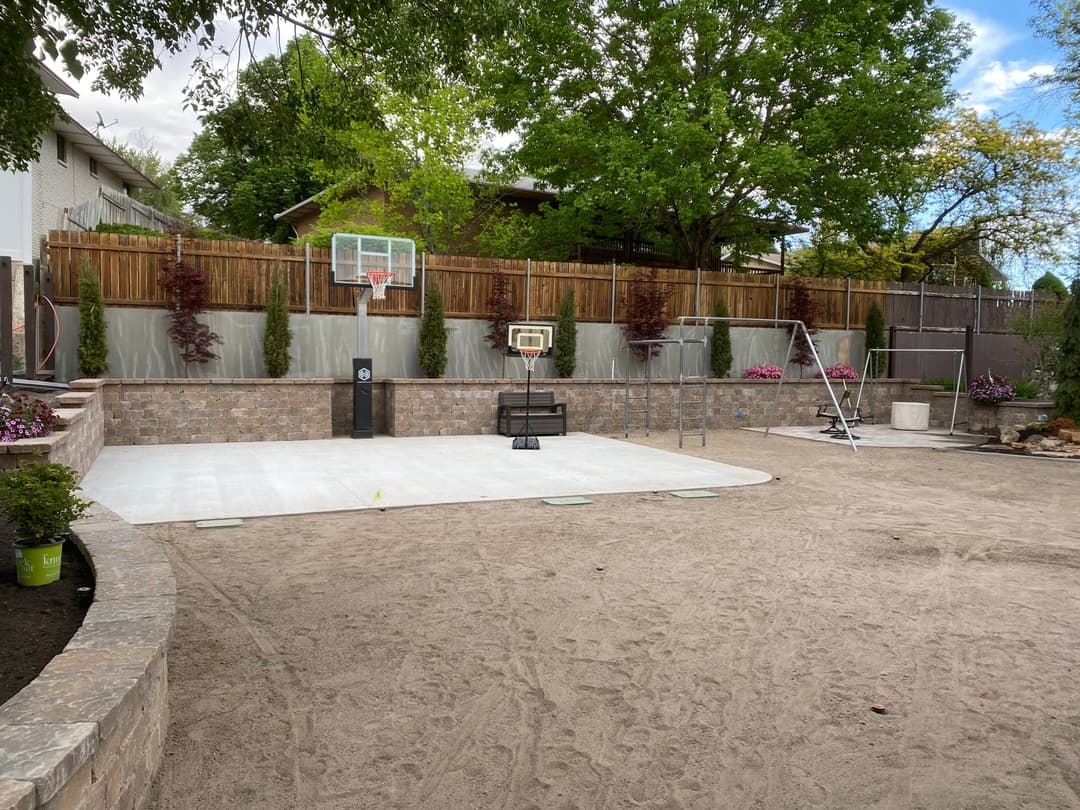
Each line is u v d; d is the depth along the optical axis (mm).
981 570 5641
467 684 3504
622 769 2791
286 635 4066
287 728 3045
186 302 12703
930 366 19406
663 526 6941
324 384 12828
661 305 16688
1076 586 5254
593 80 18703
